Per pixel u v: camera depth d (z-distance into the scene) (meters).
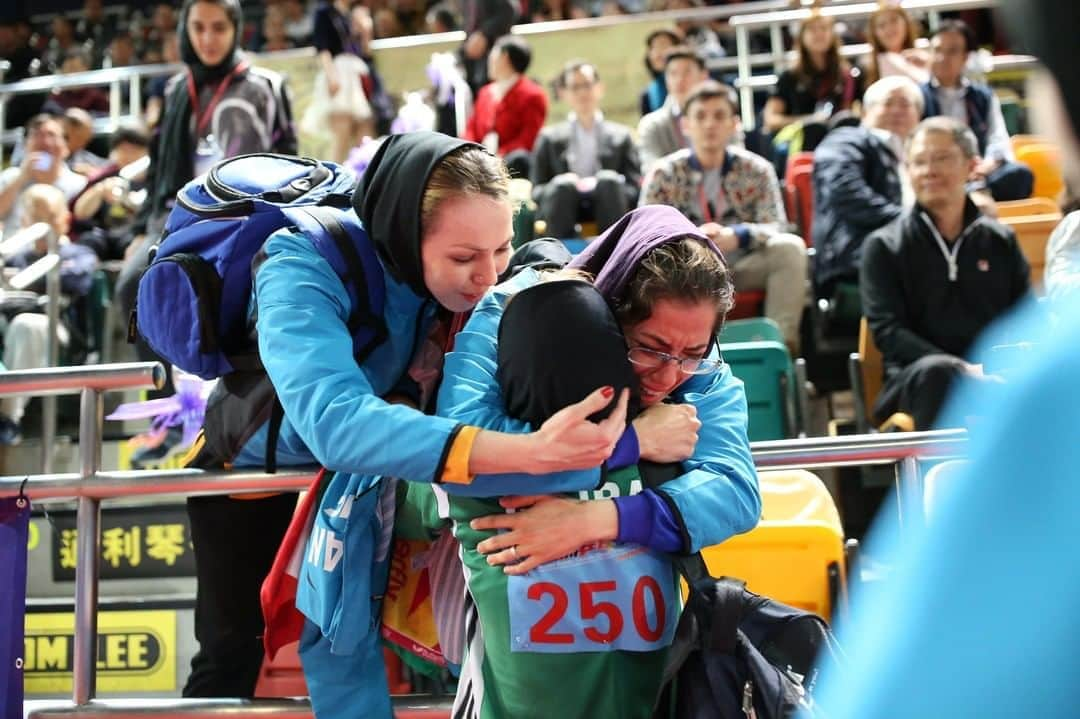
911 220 6.87
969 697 1.13
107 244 10.11
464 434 2.65
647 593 2.74
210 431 3.40
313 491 3.18
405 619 3.25
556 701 2.71
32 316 8.22
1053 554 1.13
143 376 3.71
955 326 6.78
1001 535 1.15
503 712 2.78
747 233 8.02
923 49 11.22
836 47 11.22
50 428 7.80
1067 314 1.23
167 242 3.33
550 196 8.98
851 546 4.29
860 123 9.84
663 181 8.56
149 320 3.33
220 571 3.83
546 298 2.71
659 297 2.74
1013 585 1.13
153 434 4.61
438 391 3.01
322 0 12.03
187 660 5.79
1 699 3.65
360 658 3.19
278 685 4.43
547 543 2.69
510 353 2.71
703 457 2.94
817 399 8.34
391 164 2.95
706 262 2.77
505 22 12.51
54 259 8.33
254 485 3.54
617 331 2.71
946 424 5.82
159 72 14.45
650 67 12.65
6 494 3.75
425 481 2.68
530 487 2.71
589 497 2.78
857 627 1.33
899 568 1.26
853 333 8.34
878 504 6.64
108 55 17.98
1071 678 1.10
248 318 3.30
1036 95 1.30
